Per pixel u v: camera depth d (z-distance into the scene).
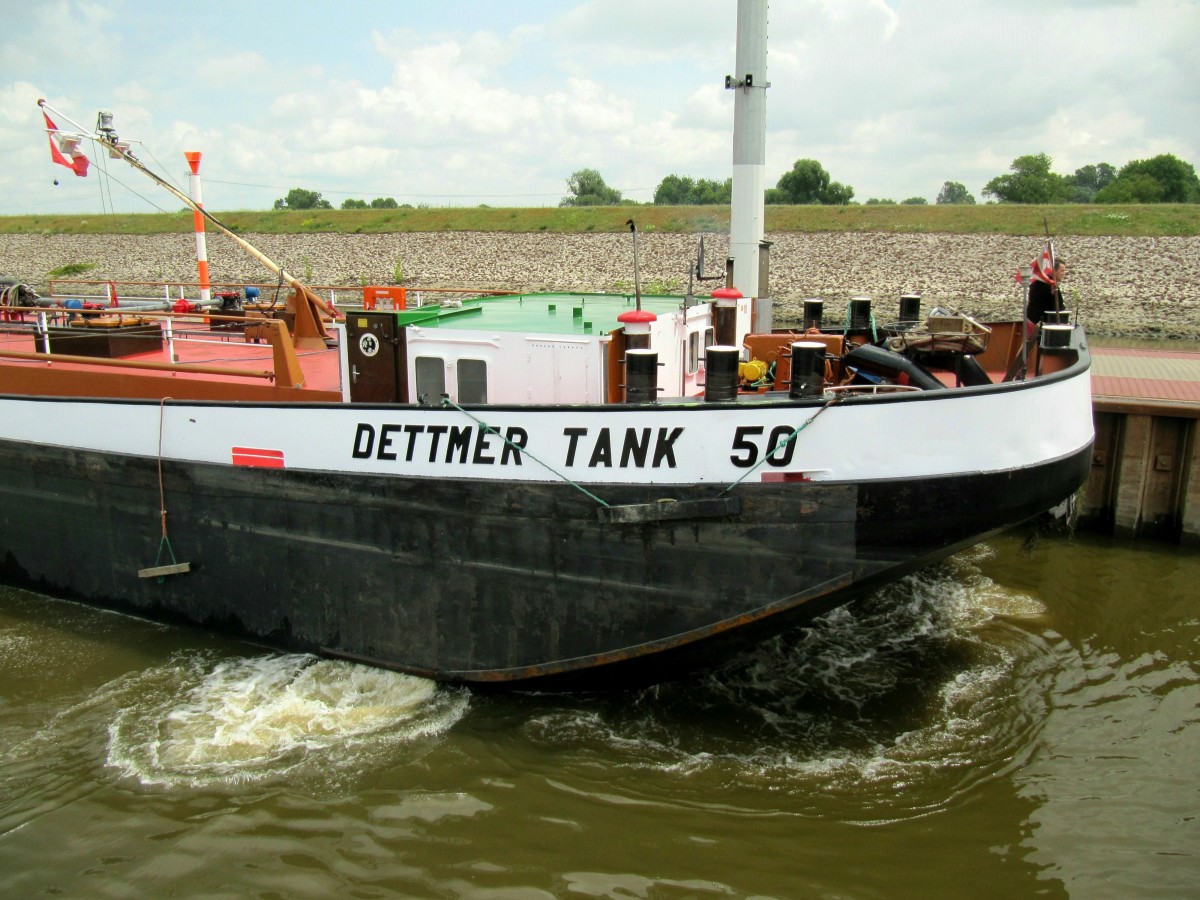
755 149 13.41
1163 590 11.98
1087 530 14.49
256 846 6.89
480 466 8.31
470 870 6.67
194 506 9.65
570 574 8.27
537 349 8.72
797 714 8.66
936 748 8.20
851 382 9.16
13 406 10.50
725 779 7.69
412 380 9.34
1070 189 77.25
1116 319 38.19
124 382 10.64
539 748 8.06
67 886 6.50
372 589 8.99
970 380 9.73
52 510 10.57
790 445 7.62
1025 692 9.23
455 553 8.58
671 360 9.35
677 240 56.19
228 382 10.30
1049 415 7.69
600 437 7.92
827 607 8.19
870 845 6.97
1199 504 13.57
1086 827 7.22
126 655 9.62
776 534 7.76
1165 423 13.76
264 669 9.30
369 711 8.59
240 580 9.62
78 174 11.27
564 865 6.73
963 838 7.05
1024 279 9.77
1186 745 8.41
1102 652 10.21
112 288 15.94
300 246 64.56
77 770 7.74
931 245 50.75
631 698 8.83
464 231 63.69
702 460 7.77
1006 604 11.40
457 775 7.70
